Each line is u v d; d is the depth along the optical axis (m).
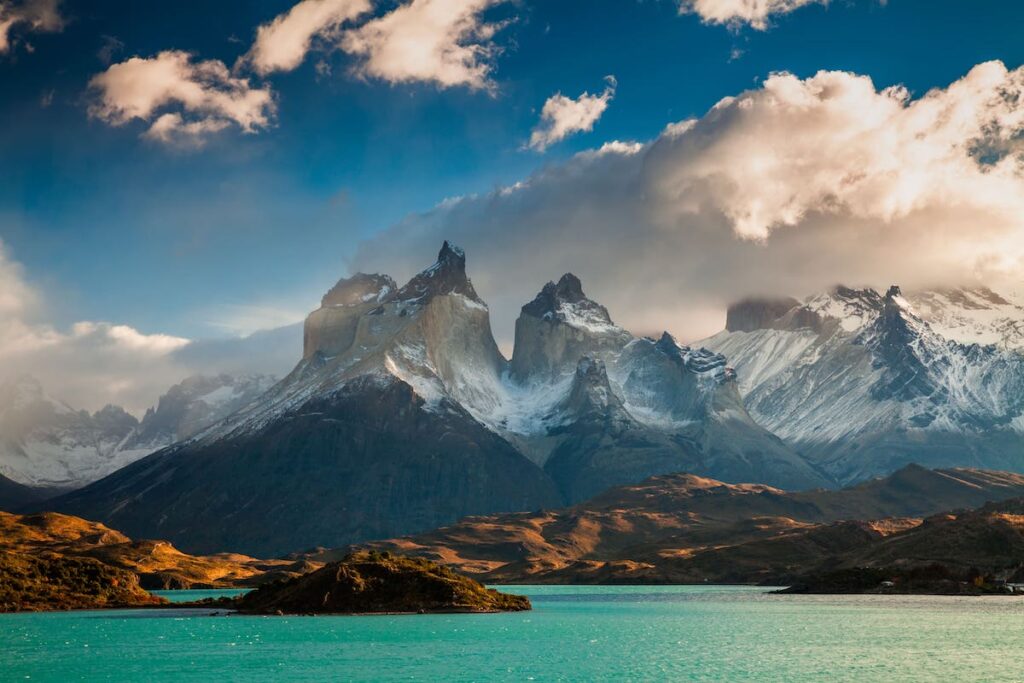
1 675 139.50
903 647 162.25
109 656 156.38
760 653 157.50
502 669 143.50
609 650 162.00
